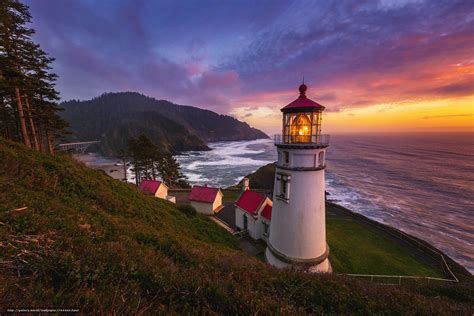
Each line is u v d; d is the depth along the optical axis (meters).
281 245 13.27
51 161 12.28
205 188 26.67
